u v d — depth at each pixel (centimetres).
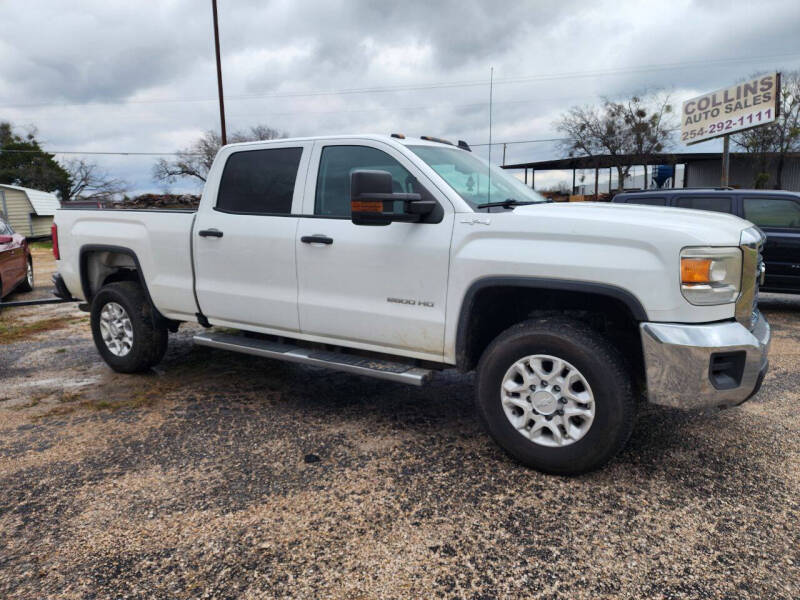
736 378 282
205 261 436
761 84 1697
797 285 789
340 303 371
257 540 254
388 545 249
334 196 379
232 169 430
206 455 340
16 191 3042
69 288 534
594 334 294
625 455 335
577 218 296
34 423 396
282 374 508
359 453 341
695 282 272
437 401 435
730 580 225
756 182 4053
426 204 329
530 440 310
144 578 230
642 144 4128
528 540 252
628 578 227
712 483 302
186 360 557
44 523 270
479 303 330
